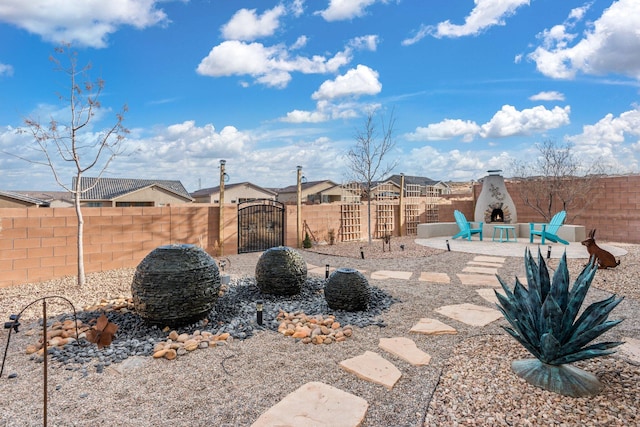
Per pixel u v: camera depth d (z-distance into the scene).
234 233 11.94
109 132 7.80
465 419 2.66
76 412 2.79
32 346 4.04
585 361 3.63
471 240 15.50
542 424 2.57
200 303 4.63
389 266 9.73
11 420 2.68
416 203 18.86
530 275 3.50
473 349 4.02
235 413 2.78
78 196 7.36
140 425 2.62
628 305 5.79
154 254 4.66
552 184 16.95
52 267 7.90
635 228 14.54
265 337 4.47
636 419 2.59
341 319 5.19
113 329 3.05
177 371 3.51
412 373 3.46
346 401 2.92
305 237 14.04
